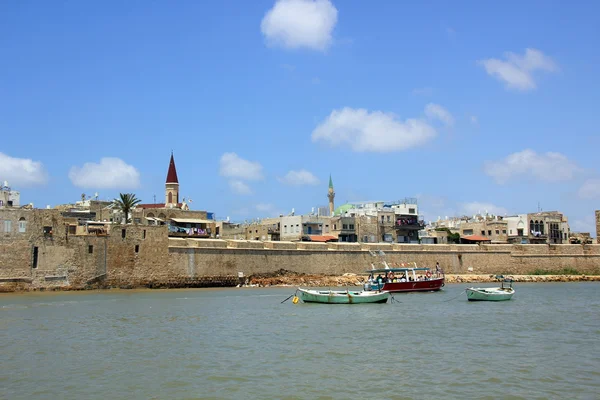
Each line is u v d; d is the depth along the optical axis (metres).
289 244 119.88
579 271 155.50
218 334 50.84
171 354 41.88
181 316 62.91
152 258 102.00
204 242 108.06
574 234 196.00
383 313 68.12
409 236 161.88
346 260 127.31
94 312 65.62
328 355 41.94
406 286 100.94
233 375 35.94
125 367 37.88
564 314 68.81
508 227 178.00
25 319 59.38
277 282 113.62
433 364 39.19
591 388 33.59
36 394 31.98
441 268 140.00
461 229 181.62
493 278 140.38
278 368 37.78
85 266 96.00
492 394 32.22
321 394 32.06
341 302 78.69
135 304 74.81
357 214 166.62
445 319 63.03
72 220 108.25
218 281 108.62
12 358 40.31
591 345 47.00
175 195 154.25
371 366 38.47
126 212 114.44
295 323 58.44
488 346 46.16
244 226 164.50
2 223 89.81
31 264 91.38
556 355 42.69
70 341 46.78
